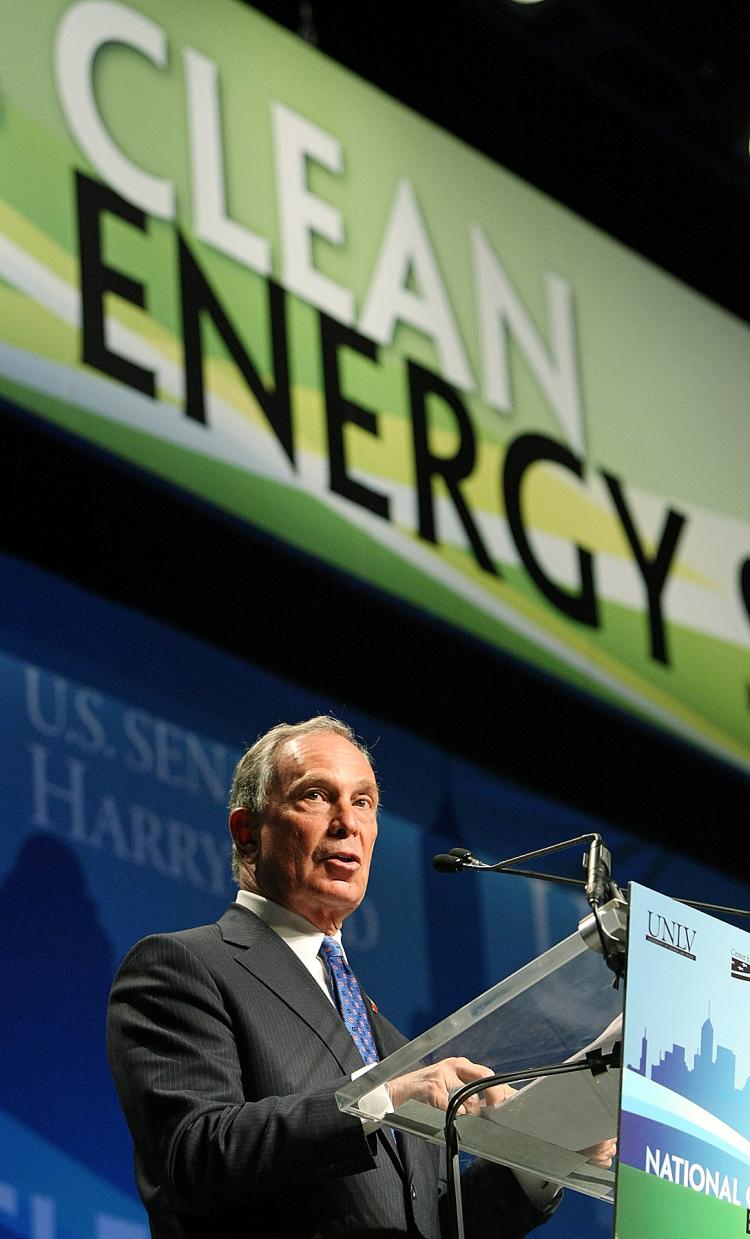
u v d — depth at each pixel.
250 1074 2.05
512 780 5.04
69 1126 3.73
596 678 5.29
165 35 4.86
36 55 4.54
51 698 4.14
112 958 3.96
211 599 4.55
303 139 5.11
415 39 5.59
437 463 5.10
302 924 2.29
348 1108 1.82
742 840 5.46
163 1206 2.00
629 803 5.27
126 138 4.66
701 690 5.54
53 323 4.36
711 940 1.70
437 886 4.69
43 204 4.42
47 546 4.28
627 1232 1.53
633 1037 1.59
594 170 5.98
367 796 2.38
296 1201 1.96
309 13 5.39
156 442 4.48
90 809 4.07
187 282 4.66
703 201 6.21
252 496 4.64
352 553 4.82
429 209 5.39
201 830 4.26
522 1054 1.83
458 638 5.01
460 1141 1.88
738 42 5.73
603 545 5.45
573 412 5.53
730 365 6.12
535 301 5.58
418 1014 4.45
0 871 3.87
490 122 5.73
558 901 4.92
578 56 5.80
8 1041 3.73
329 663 4.75
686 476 5.78
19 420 4.25
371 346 5.05
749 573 5.81
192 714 4.39
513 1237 2.14
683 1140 1.61
